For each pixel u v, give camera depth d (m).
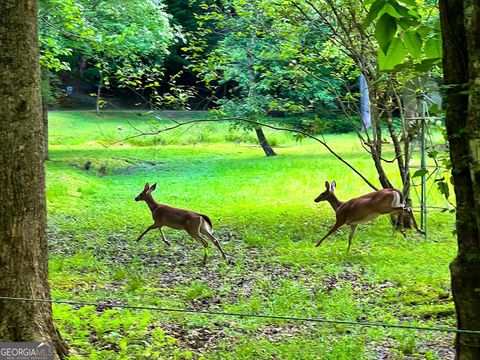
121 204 17.56
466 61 4.34
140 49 17.11
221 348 6.29
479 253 4.42
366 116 32.03
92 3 16.52
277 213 15.98
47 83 23.52
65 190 18.47
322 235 13.21
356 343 6.20
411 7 4.13
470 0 4.09
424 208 12.82
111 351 5.86
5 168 5.19
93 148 28.67
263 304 8.06
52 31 15.93
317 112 17.48
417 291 8.53
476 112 4.11
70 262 10.54
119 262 10.88
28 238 5.29
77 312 6.77
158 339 6.33
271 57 14.94
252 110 17.88
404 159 14.38
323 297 8.17
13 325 5.20
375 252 11.33
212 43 26.14
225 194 19.20
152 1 18.45
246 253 11.57
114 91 39.72
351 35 13.78
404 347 6.21
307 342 6.32
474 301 4.45
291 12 13.98
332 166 23.53
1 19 5.14
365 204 11.56
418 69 4.28
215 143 31.33
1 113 5.16
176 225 11.62
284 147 30.67
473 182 4.20
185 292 8.80
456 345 4.57
